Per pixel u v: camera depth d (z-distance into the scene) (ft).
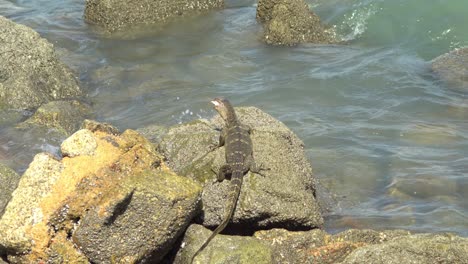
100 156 24.17
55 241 22.62
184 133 30.30
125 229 22.95
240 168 26.27
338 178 33.55
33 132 37.27
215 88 44.39
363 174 33.81
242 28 54.80
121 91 44.57
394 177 33.42
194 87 44.73
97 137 25.09
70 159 24.08
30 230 22.43
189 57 49.75
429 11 53.21
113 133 27.48
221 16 57.62
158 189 23.27
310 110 40.98
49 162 23.70
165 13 57.00
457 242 23.77
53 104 39.40
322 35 52.13
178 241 24.86
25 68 42.98
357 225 29.58
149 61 49.32
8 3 62.59
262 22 55.42
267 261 23.77
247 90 43.88
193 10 58.23
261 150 27.78
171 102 42.52
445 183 32.63
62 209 22.74
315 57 48.65
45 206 22.76
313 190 29.66
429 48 49.11
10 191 28.35
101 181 23.40
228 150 27.22
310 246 25.95
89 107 42.24
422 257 23.31
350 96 42.50
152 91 44.37
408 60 47.16
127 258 23.13
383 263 23.18
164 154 29.55
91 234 22.58
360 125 38.81
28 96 41.22
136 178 23.58
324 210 30.83
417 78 44.21
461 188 32.19
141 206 22.95
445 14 52.70
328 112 40.63
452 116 39.50
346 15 54.65
